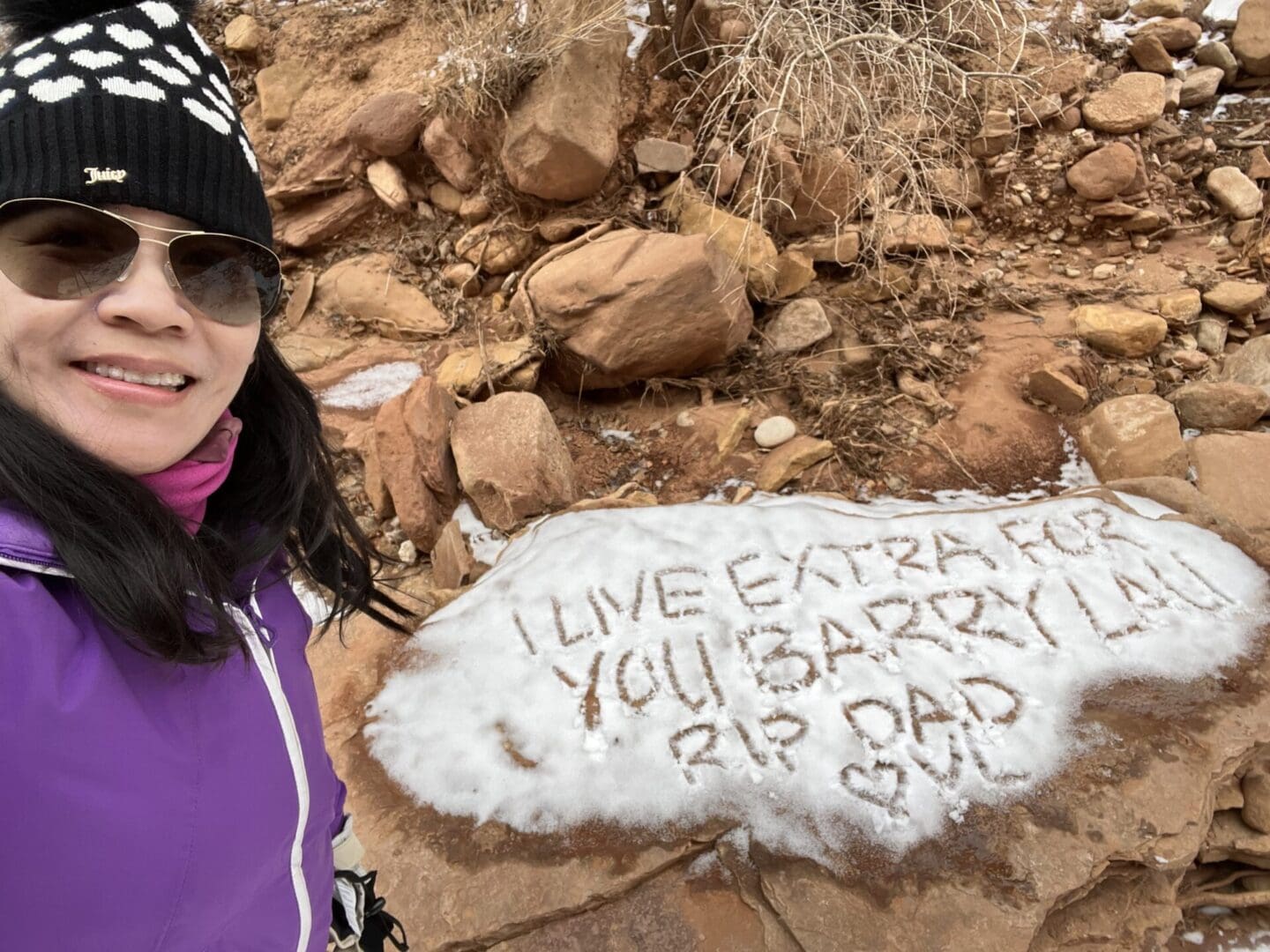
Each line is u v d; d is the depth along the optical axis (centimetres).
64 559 77
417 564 335
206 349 91
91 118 82
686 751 218
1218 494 319
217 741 86
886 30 385
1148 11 543
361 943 142
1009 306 426
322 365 440
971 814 201
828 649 244
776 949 183
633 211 439
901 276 429
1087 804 201
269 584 111
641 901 192
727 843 199
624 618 259
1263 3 500
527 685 241
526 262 450
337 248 493
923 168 399
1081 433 354
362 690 250
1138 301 416
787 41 384
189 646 82
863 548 279
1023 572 265
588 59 428
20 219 81
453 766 221
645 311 367
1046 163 470
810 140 398
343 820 137
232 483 114
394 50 509
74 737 71
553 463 334
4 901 69
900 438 357
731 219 418
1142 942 194
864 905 185
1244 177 450
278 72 517
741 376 393
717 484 349
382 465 340
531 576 276
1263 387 363
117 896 73
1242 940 222
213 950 92
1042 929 192
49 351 82
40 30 91
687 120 467
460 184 460
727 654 244
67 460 79
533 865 198
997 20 440
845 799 205
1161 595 255
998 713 223
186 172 87
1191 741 213
